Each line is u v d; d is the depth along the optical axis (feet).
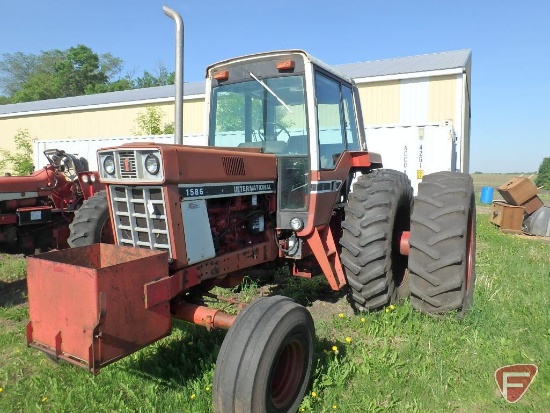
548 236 31.09
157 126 53.88
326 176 12.26
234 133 13.24
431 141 33.42
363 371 10.02
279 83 12.30
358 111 16.08
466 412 8.80
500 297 14.46
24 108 74.64
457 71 42.45
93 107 62.54
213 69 13.58
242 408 7.36
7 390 9.73
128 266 7.71
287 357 8.69
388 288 12.36
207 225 9.79
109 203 9.68
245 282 15.26
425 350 10.91
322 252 11.94
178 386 9.40
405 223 14.32
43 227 22.52
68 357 7.64
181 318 9.16
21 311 14.56
